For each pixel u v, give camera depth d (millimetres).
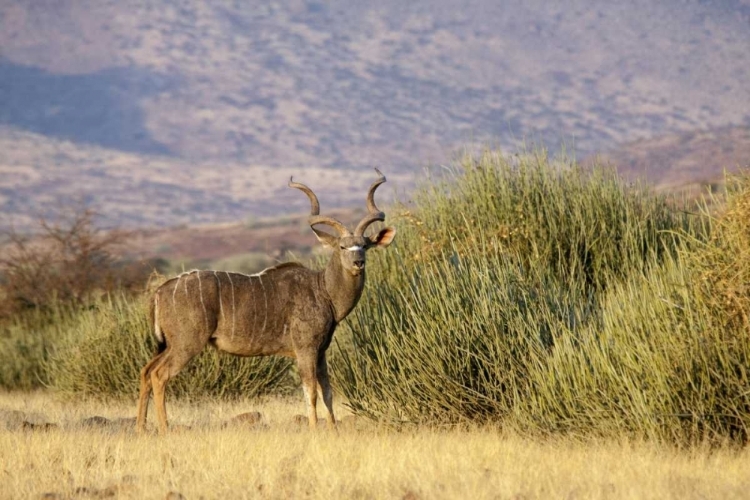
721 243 32781
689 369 31234
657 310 32719
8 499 25969
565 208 45562
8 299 78438
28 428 36938
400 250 46031
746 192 32375
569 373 33688
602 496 24859
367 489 25953
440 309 37500
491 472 27516
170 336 37156
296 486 26328
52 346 69188
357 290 38469
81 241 81688
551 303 38375
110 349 53594
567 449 31484
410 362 37344
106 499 25844
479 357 36688
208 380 50875
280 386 52531
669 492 24828
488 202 45750
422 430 35719
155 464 29562
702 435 30953
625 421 32094
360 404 39344
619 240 44750
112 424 39656
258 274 38281
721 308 31484
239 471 28359
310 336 37750
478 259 39750
